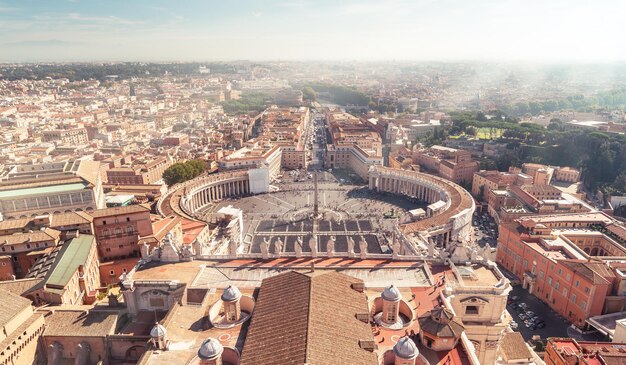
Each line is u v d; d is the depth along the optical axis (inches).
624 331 4606.3
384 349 3127.5
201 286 4146.2
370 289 4003.4
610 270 5620.1
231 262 4626.0
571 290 5654.5
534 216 7834.6
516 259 6860.2
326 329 2918.3
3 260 5290.4
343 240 7623.0
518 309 5989.2
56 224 5698.8
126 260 5880.9
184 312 3663.9
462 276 4215.1
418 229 6968.5
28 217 6441.9
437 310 3243.1
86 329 3924.7
